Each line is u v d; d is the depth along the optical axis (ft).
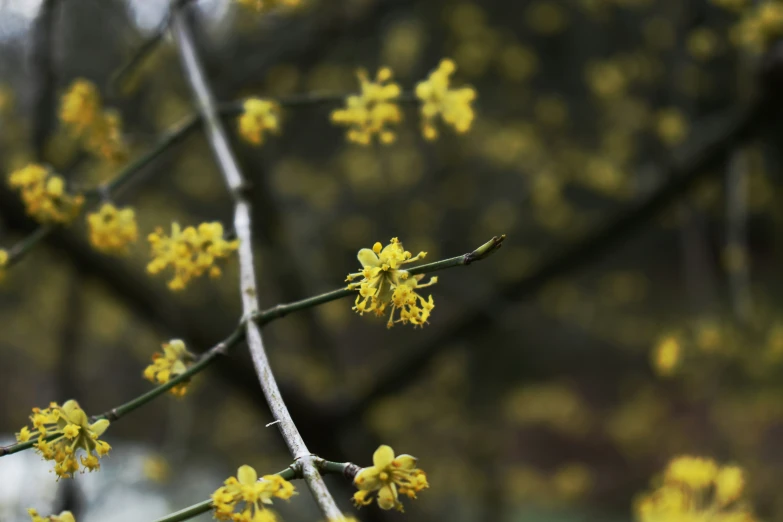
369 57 20.81
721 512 5.72
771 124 13.29
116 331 19.66
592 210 23.40
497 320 14.58
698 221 16.97
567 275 16.22
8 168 14.40
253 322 4.77
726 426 20.84
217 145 7.16
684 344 13.75
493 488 19.89
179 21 8.56
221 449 21.42
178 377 4.67
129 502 20.43
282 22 17.34
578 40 22.24
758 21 10.54
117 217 6.47
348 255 22.45
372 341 24.49
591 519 26.89
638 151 19.80
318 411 13.67
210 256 5.61
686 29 15.51
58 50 16.76
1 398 26.66
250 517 3.45
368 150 20.18
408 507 15.34
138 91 15.67
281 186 20.35
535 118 21.68
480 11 19.86
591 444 31.96
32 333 20.31
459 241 22.12
